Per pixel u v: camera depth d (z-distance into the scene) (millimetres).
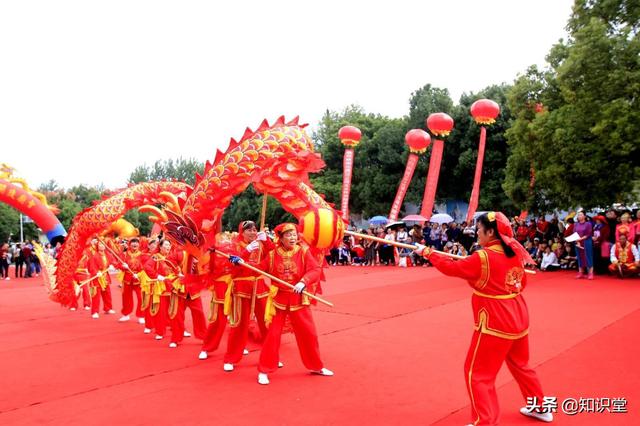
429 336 6773
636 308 7762
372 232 19031
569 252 12953
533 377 3777
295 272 5242
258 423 3943
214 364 5949
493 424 3502
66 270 9898
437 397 4426
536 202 15977
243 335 5664
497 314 3625
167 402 4551
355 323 7840
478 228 3869
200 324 7184
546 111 13656
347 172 17172
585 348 5691
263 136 6066
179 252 7113
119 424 4039
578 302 8531
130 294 9312
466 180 24547
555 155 13000
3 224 37094
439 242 16938
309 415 4086
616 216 12047
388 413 4082
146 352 6703
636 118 11312
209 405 4426
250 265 5379
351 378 5074
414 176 25734
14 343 7465
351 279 14078
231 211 36562
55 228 11492
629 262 10953
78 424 4066
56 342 7500
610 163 12125
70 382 5324
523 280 3760
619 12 12617
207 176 6117
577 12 13469
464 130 23828
